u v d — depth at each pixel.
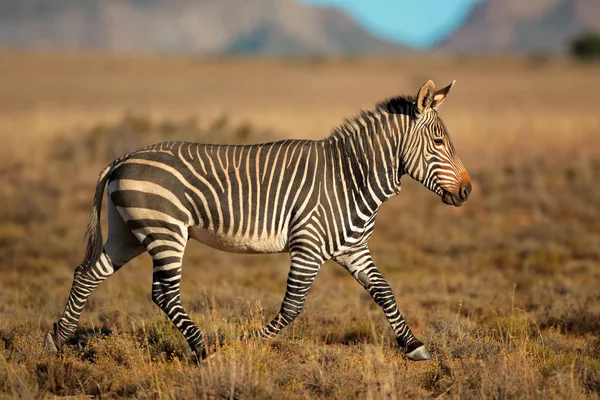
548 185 65.38
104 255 23.45
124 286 36.22
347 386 19.73
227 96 183.00
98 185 23.31
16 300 31.05
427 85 22.62
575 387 19.59
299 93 196.00
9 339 25.27
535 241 46.84
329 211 22.56
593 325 28.14
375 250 45.97
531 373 20.41
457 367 21.33
